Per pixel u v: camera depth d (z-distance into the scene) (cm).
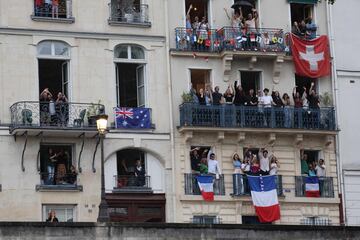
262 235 4794
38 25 5459
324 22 5944
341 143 5847
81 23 5534
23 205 5316
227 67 5700
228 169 5628
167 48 5650
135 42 5612
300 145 5772
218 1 5788
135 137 5531
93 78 5522
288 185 5716
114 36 5578
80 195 5412
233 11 5791
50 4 5494
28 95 5403
